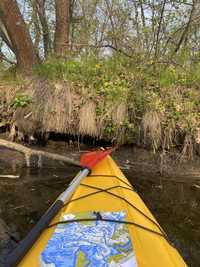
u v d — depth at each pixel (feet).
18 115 5.96
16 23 6.97
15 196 4.50
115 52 7.10
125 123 5.69
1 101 6.19
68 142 5.91
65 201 3.22
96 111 5.77
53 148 5.92
